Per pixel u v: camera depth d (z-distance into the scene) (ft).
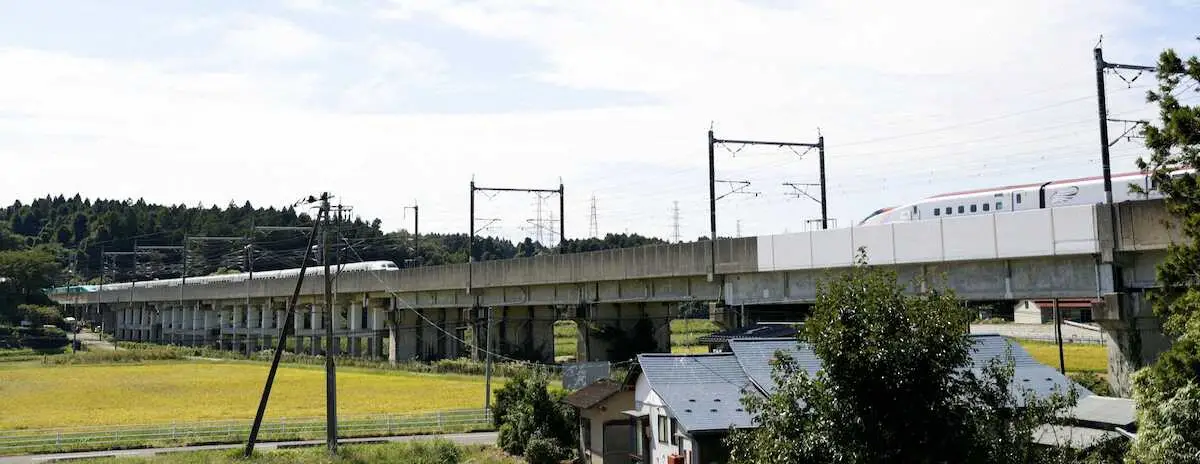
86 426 195.11
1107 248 142.82
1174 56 103.30
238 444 174.91
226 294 480.64
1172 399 73.15
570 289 282.36
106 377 336.08
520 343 349.61
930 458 56.59
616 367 259.19
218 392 276.21
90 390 285.23
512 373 286.66
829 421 57.82
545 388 163.43
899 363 56.75
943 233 167.32
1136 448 74.49
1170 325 97.55
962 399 61.93
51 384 307.37
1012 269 161.17
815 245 191.62
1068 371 198.59
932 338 57.72
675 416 104.99
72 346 513.86
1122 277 144.25
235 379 323.16
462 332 396.37
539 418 157.58
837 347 58.08
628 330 293.02
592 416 141.18
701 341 172.24
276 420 201.98
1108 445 80.02
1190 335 84.79
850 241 184.24
